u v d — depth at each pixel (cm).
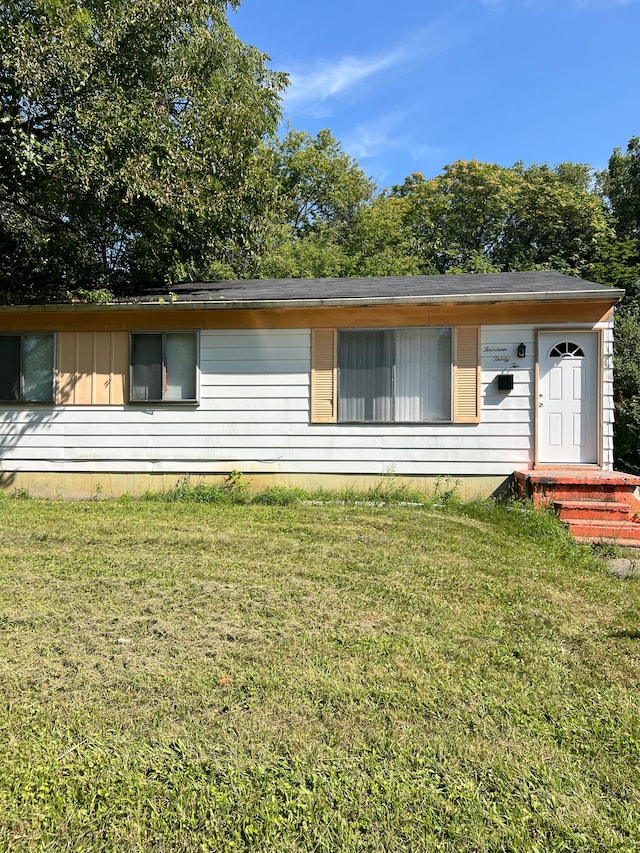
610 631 342
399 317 776
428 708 251
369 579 434
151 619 350
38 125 792
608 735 232
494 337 761
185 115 848
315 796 194
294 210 2503
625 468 959
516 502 702
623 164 1975
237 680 273
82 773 205
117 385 830
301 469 804
